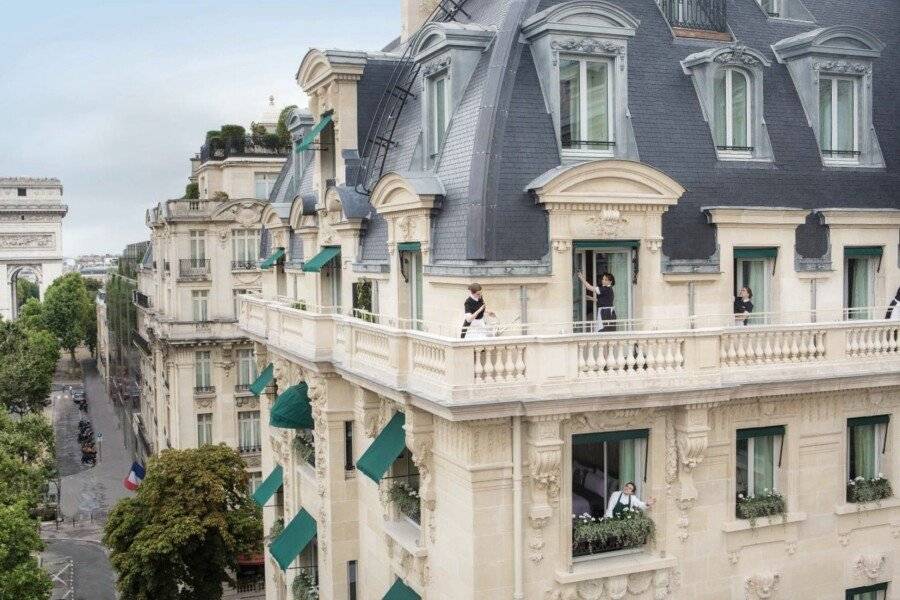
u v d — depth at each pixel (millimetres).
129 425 99875
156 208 74562
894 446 24562
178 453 44719
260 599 52062
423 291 23094
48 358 98688
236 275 66375
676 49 24688
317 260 30984
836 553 23953
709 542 22312
